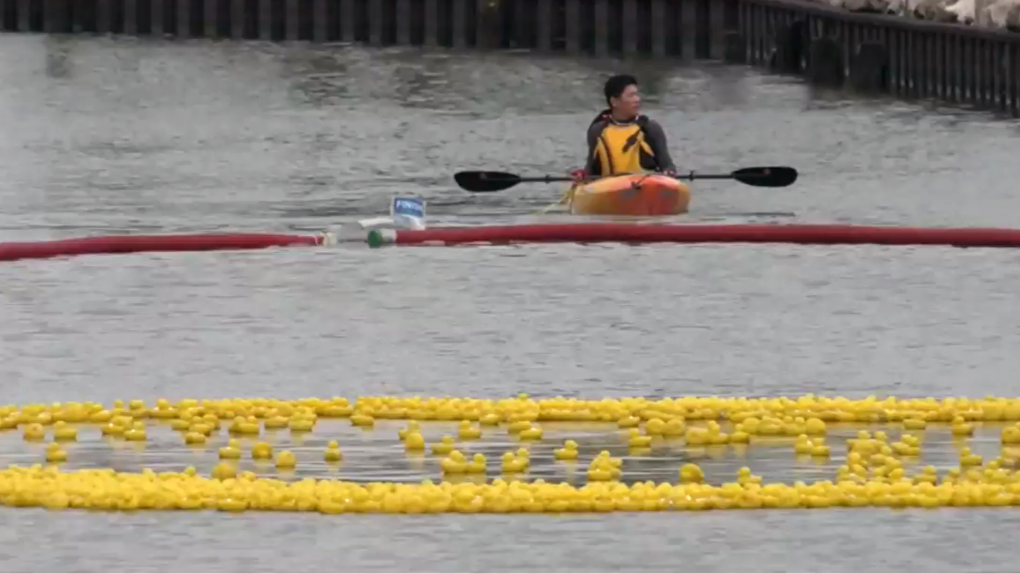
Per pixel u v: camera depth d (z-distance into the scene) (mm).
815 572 47469
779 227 94188
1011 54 156500
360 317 77625
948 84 167500
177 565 47562
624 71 198250
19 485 52250
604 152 104812
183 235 96438
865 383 66625
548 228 94188
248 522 50625
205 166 134375
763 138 151500
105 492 51812
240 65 198000
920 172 130125
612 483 52844
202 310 78688
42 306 79125
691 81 190625
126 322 76500
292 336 74250
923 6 170750
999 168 131000
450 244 93250
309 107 170125
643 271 86812
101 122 160750
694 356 71062
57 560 47906
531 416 60500
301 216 111062
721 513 51438
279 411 61062
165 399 64312
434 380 67188
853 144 146000
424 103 173625
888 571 47531
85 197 118750
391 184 125688
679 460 55875
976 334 74625
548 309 79125
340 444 57562
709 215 109500
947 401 61781
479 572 47188
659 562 47938
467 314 78188
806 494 52281
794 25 194250
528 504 51531
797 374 68125
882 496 52188
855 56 180125
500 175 103438
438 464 55312
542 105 173125
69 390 65625
